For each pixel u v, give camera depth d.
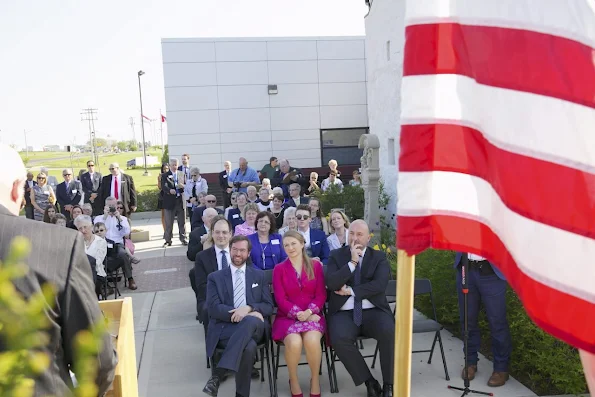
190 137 21.64
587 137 2.23
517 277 2.33
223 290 5.57
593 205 2.21
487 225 2.50
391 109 13.00
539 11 2.28
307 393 5.37
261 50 21.86
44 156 89.62
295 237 5.52
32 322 1.11
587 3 2.24
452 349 6.21
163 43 21.22
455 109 2.51
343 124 22.58
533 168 2.27
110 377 2.06
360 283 5.49
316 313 5.40
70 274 1.87
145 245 14.94
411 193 2.54
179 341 6.99
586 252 2.21
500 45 2.35
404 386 2.42
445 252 6.91
